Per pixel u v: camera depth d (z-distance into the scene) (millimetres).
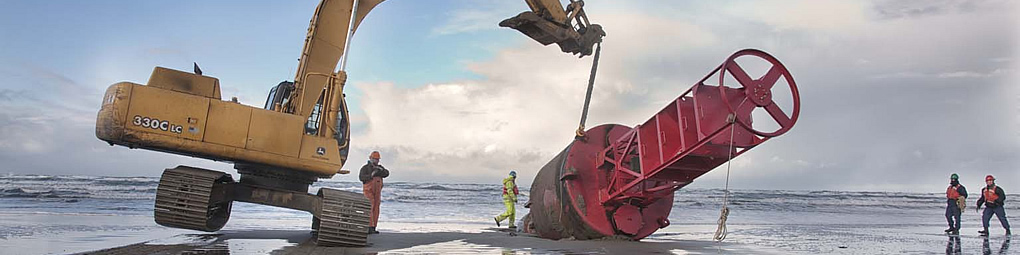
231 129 8445
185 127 8195
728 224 21141
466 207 34562
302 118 8953
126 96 7984
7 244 8234
